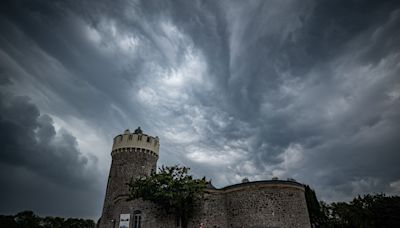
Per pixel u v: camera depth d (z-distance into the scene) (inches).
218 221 1253.1
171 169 1173.7
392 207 1595.7
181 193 1091.9
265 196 1219.9
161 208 1185.4
